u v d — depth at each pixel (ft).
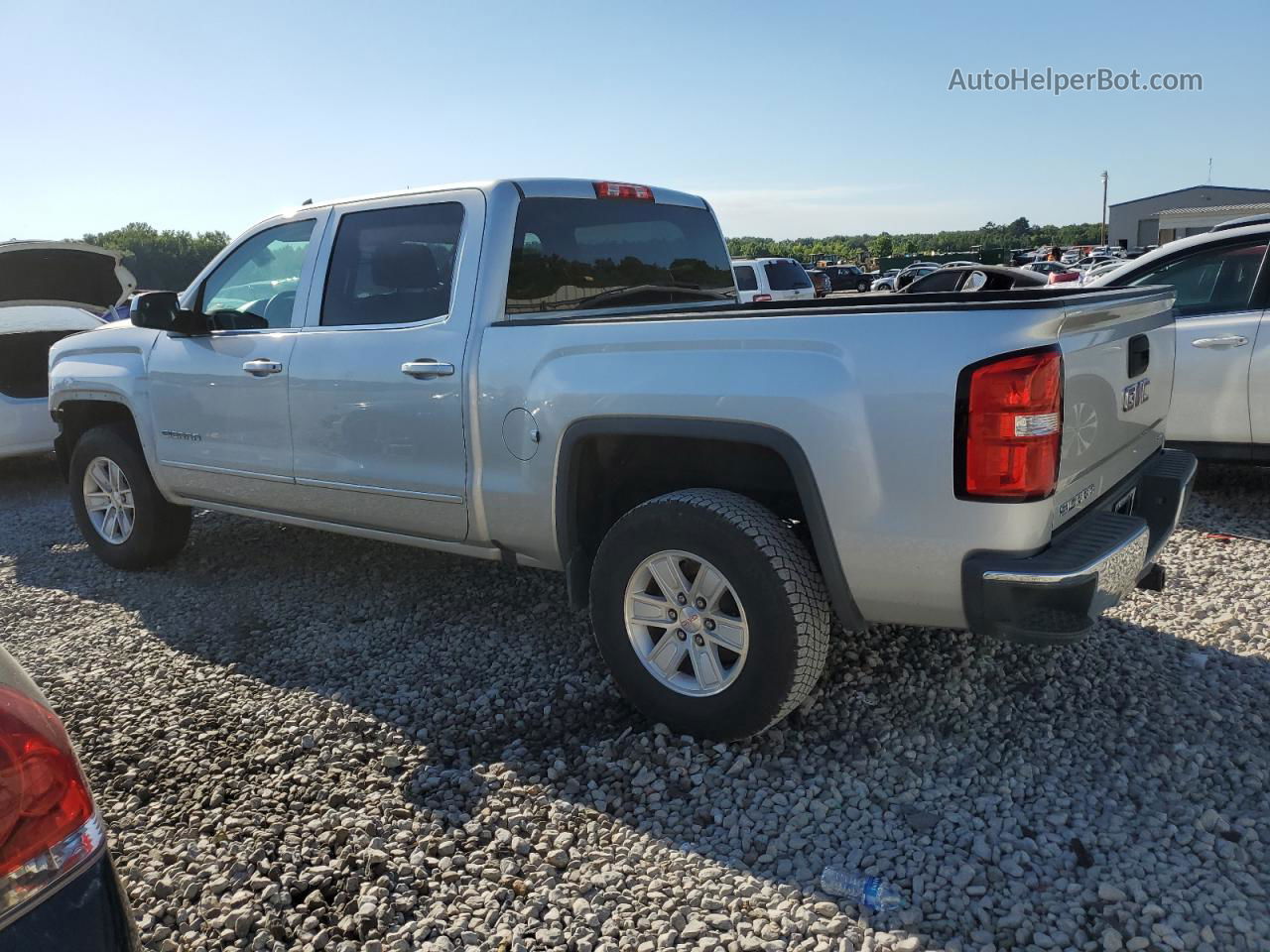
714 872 8.46
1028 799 9.32
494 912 8.11
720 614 10.22
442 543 13.10
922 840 8.75
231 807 9.80
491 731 11.23
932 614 9.33
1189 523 18.25
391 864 8.80
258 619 15.06
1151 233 218.79
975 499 8.66
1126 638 12.90
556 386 11.10
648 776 9.99
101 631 14.87
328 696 12.26
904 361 8.89
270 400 14.43
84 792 5.21
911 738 10.50
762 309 10.37
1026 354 8.39
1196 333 18.62
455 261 12.53
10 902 4.66
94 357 17.56
